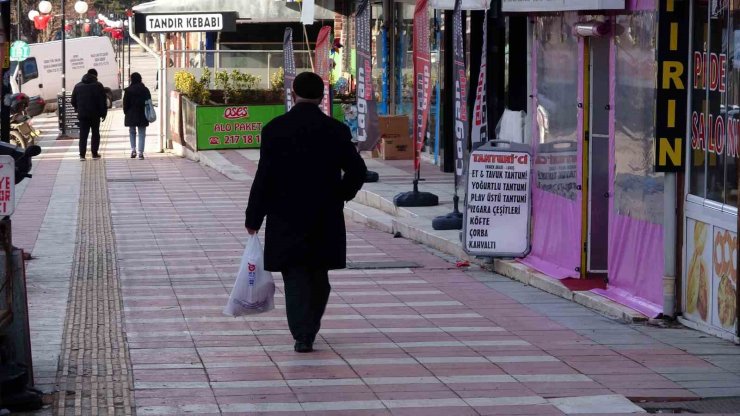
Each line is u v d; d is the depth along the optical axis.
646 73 13.39
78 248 20.34
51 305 14.80
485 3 17.06
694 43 12.77
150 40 91.75
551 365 11.38
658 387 10.50
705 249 12.61
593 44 14.97
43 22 67.06
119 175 34.53
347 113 36.75
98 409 9.80
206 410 9.78
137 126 40.28
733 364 11.32
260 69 42.91
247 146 40.16
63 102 49.81
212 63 43.88
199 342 12.48
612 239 14.56
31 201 28.09
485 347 12.21
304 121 11.80
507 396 10.22
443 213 22.42
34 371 11.10
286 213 11.73
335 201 11.90
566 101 15.64
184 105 41.28
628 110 13.95
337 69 42.88
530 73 16.94
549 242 16.30
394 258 18.78
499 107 19.66
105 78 67.19
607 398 10.14
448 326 13.34
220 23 39.41
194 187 31.19
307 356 11.80
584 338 12.63
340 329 13.19
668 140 12.89
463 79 19.66
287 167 11.70
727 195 12.06
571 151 15.48
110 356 11.80
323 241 11.81
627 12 13.87
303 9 31.02
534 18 16.77
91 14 99.75
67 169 36.41
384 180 27.72
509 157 16.50
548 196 16.33
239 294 12.17
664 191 13.15
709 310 12.59
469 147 23.27
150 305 14.78
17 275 9.84
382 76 36.34
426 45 22.23
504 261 17.02
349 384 10.65
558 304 14.69
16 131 41.66
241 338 12.68
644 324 13.29
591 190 15.27
